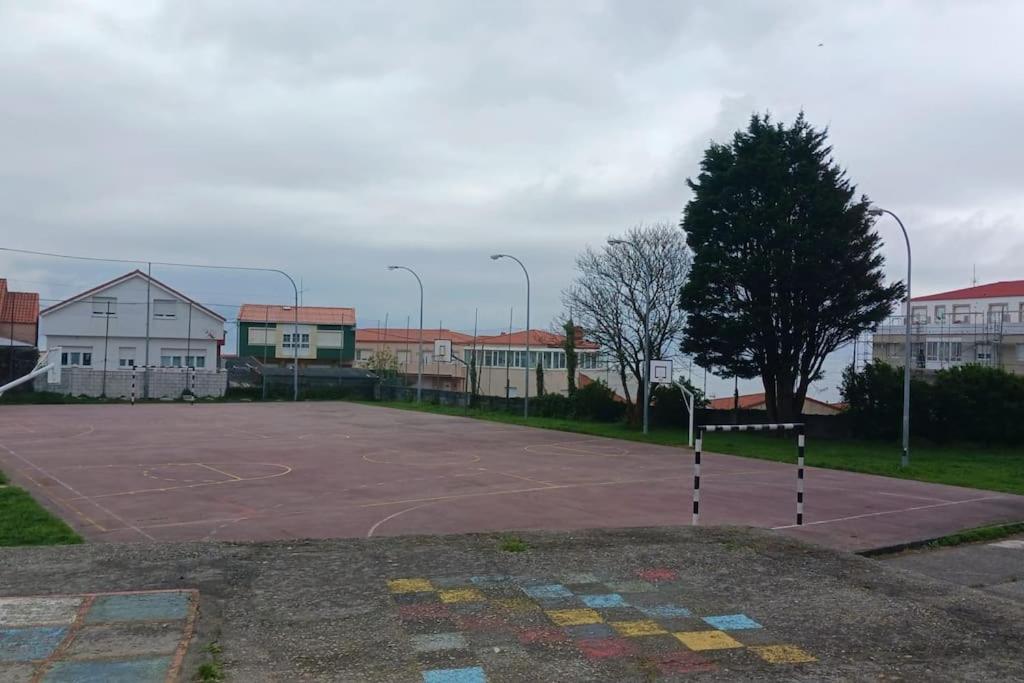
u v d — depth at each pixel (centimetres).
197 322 6612
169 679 524
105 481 1809
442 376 7862
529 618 666
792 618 682
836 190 3306
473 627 643
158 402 5578
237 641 605
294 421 3947
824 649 612
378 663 568
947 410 3203
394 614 670
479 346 7531
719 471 2172
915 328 5434
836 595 746
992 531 1343
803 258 3188
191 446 2639
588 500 1616
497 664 570
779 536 978
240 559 834
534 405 4584
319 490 1709
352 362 8506
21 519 1257
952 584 817
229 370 7019
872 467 2314
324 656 579
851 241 3238
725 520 1398
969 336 5200
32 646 577
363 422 3934
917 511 1536
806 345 3431
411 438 3062
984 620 687
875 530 1326
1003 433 3161
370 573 788
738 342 3366
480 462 2284
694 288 3400
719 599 728
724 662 583
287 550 877
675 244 3706
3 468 2033
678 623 662
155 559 830
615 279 3781
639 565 833
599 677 551
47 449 2506
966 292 5969
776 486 1880
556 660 579
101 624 624
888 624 671
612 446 2884
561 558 855
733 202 3412
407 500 1592
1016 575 1039
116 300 6372
